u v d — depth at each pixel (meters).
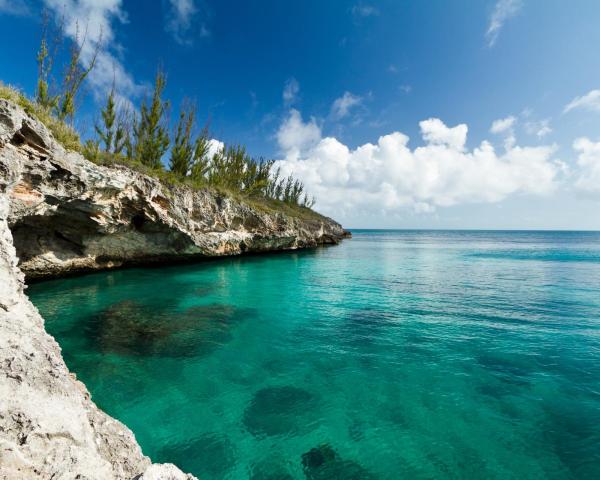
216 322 13.45
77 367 8.93
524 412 7.50
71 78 20.23
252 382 8.67
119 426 4.83
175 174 30.36
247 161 57.22
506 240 104.25
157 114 29.81
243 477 5.53
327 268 31.78
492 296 19.33
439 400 7.98
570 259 40.94
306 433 6.67
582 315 15.23
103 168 17.89
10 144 10.68
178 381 8.54
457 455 6.13
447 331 12.91
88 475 3.27
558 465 5.90
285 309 15.96
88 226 19.25
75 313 13.51
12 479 2.67
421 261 39.06
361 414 7.34
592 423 7.09
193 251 29.06
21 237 16.88
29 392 3.72
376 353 10.72
